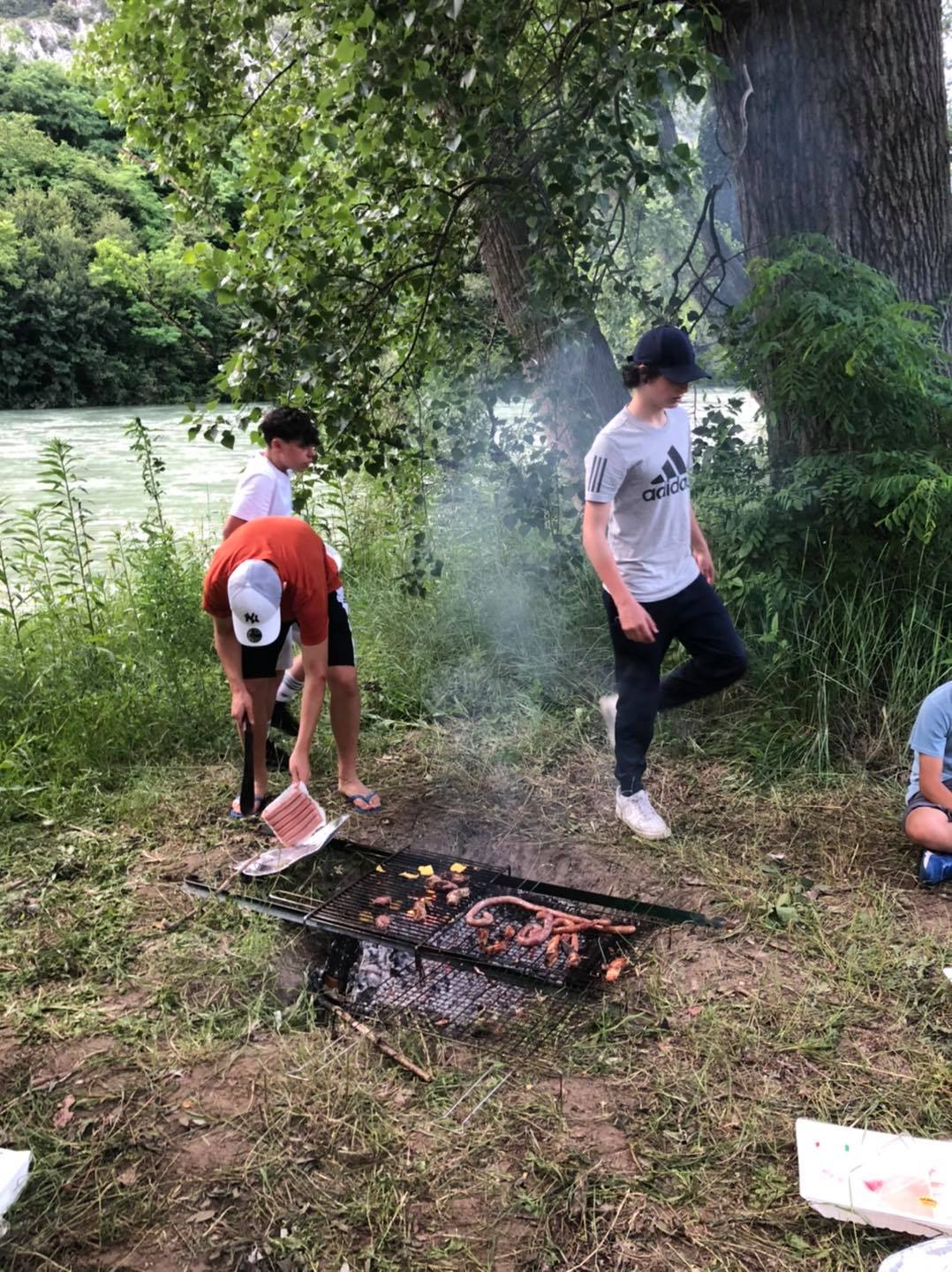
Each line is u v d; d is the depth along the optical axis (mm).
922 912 3119
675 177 4176
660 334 3229
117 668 5004
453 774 4297
